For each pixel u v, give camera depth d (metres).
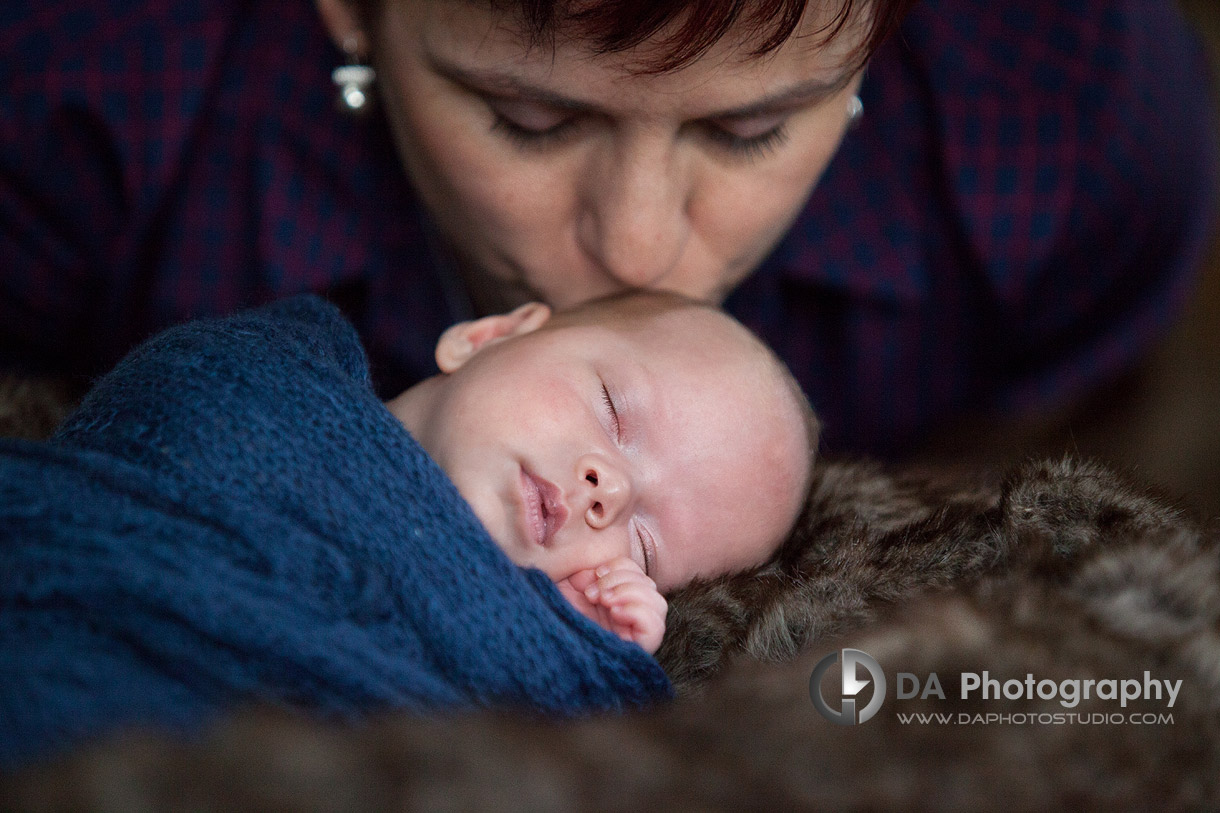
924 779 0.65
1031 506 1.05
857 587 1.03
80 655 0.77
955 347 1.99
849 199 1.83
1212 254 2.54
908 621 0.81
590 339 1.33
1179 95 1.87
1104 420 2.34
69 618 0.80
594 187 1.23
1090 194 1.81
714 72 1.08
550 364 1.30
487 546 0.99
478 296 1.65
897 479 1.35
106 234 1.76
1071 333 2.00
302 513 0.95
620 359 1.32
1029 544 0.97
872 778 0.65
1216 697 0.76
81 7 1.67
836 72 1.14
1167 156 1.83
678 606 1.14
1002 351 2.01
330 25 1.45
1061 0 1.78
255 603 0.83
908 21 1.76
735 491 1.31
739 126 1.17
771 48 1.05
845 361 1.94
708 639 1.09
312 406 1.01
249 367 1.03
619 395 1.30
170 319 1.81
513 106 1.16
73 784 0.52
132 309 1.84
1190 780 0.72
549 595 1.03
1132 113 1.79
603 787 0.58
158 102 1.67
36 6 1.66
